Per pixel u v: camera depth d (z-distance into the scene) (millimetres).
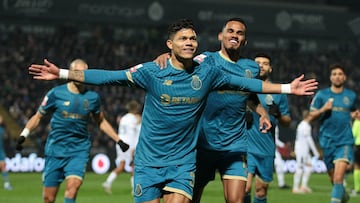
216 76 7426
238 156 8602
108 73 7211
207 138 8609
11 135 31016
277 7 46875
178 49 7125
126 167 26047
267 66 10766
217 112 8531
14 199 16000
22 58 36938
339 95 12703
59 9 42031
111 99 33625
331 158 12773
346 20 48281
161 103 7250
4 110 33062
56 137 10766
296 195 17359
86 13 42562
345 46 47312
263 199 10906
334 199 12383
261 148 10688
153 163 7348
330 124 12672
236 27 8609
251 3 46375
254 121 10648
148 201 7312
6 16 41375
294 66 43219
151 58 41156
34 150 25781
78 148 10797
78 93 10758
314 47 49125
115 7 43125
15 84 34188
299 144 18422
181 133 7336
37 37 39438
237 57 8797
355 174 18391
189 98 7250
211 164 8734
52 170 10812
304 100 35500
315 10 47625
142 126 7453
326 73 43781
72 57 38656
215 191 17562
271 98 10664
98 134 28812
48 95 10750
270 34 47594
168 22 44125
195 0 44812
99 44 40531
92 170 25656
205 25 45031
